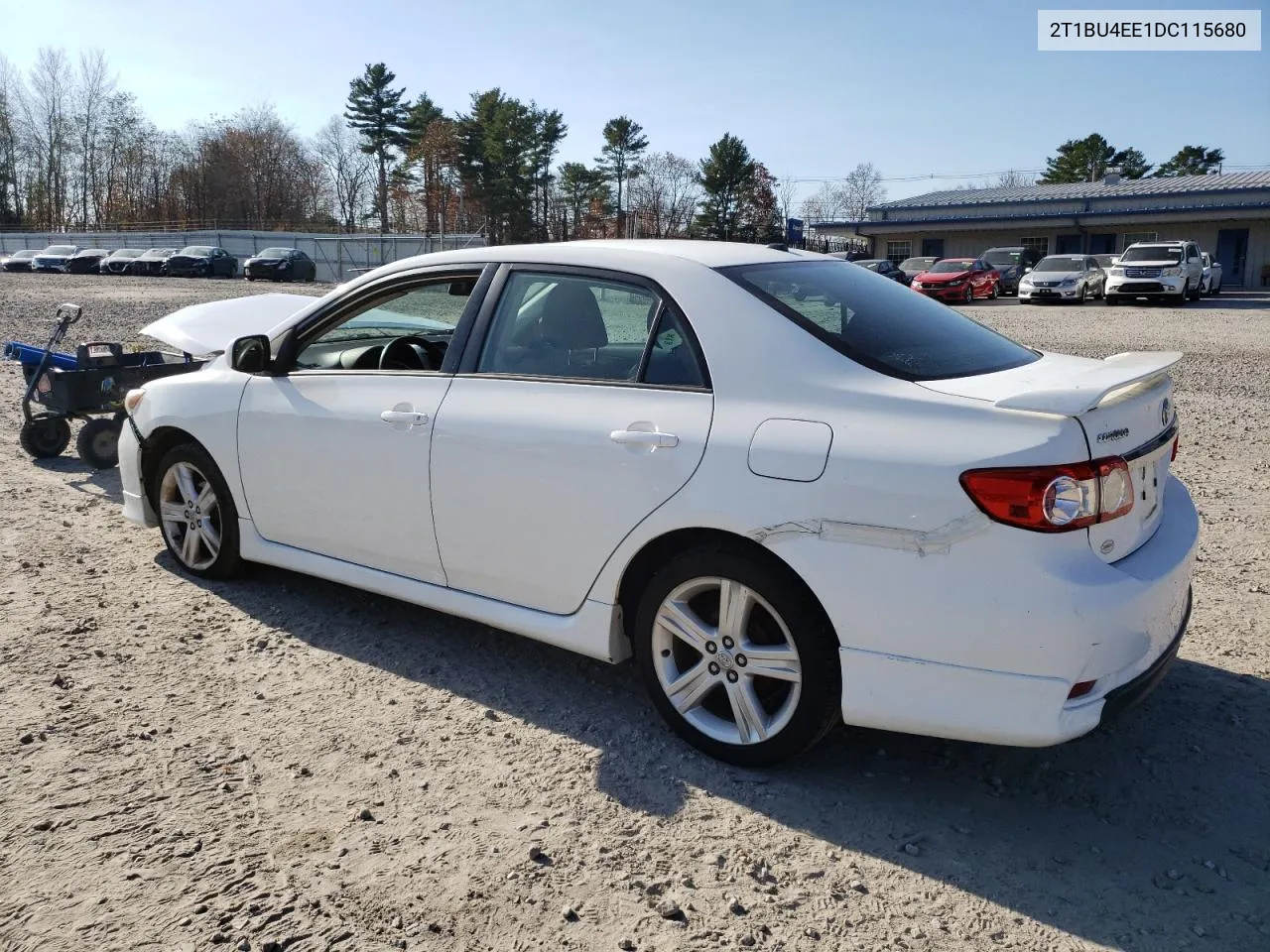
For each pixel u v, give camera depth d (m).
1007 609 2.66
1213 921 2.51
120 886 2.60
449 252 3.99
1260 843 2.85
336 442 4.03
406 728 3.46
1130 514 2.88
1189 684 3.82
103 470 7.32
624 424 3.26
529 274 3.71
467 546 3.70
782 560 2.97
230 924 2.46
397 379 3.93
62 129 86.19
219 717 3.51
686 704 3.29
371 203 91.56
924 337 3.30
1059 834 2.89
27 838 2.79
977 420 2.75
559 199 80.44
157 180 89.94
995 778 3.18
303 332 4.33
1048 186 53.72
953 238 48.50
